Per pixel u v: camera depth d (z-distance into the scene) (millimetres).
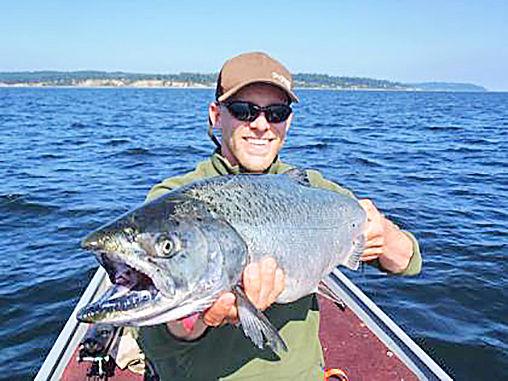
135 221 706
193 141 7777
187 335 716
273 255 809
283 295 826
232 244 750
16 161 5742
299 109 18688
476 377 1678
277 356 804
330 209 912
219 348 788
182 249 699
